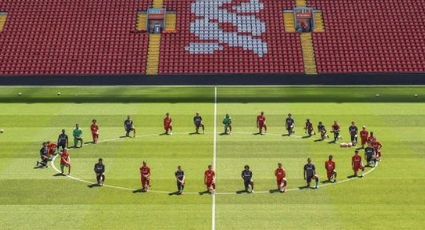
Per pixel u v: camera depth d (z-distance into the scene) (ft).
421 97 370.94
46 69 431.02
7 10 478.18
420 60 435.53
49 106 348.59
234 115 325.62
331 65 431.43
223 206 195.52
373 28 460.96
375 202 198.70
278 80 418.10
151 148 265.13
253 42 452.76
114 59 438.40
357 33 457.27
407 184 216.33
